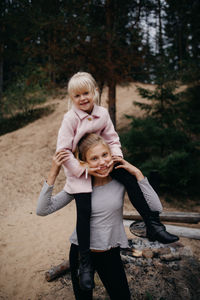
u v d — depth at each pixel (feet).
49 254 11.16
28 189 19.02
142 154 20.49
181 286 8.29
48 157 24.32
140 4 18.90
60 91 21.07
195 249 10.61
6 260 10.87
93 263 5.35
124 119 31.40
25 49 18.30
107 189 5.20
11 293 8.92
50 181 4.97
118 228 5.24
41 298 8.50
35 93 33.50
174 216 12.39
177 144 20.51
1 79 46.42
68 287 8.87
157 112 22.75
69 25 17.04
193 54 25.54
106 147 5.08
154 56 20.42
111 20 20.74
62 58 18.65
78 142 5.51
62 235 12.77
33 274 9.84
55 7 17.52
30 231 13.35
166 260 9.46
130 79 20.21
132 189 5.17
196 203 17.25
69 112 5.87
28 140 29.19
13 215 15.39
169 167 17.39
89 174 5.12
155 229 5.07
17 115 37.93
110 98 22.22
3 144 28.78
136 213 12.92
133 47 19.15
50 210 5.16
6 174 21.24
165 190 18.89
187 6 21.24
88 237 4.99
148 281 8.55
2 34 30.71
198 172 17.49
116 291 5.23
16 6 19.30
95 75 19.51
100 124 5.74
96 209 5.01
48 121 35.27
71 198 5.55
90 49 18.47
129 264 9.29
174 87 21.67
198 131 21.95
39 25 16.81
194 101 23.95
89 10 19.06
